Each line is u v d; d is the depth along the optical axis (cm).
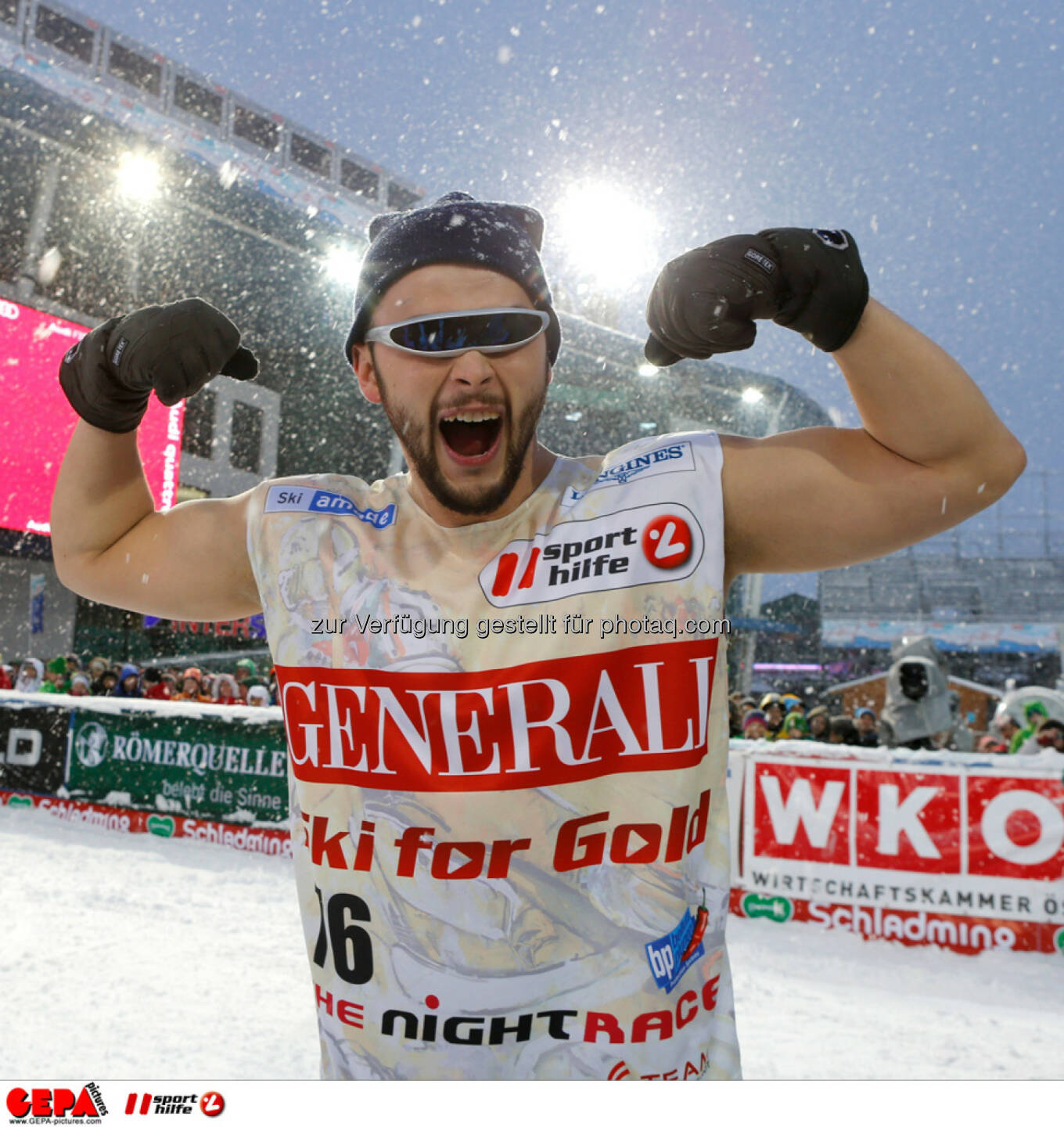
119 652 1622
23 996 301
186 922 410
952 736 629
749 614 2403
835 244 84
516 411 95
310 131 2561
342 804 97
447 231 96
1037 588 3341
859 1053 301
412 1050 93
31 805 655
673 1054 92
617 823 93
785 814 473
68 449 111
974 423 86
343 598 100
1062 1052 308
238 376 103
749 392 2105
